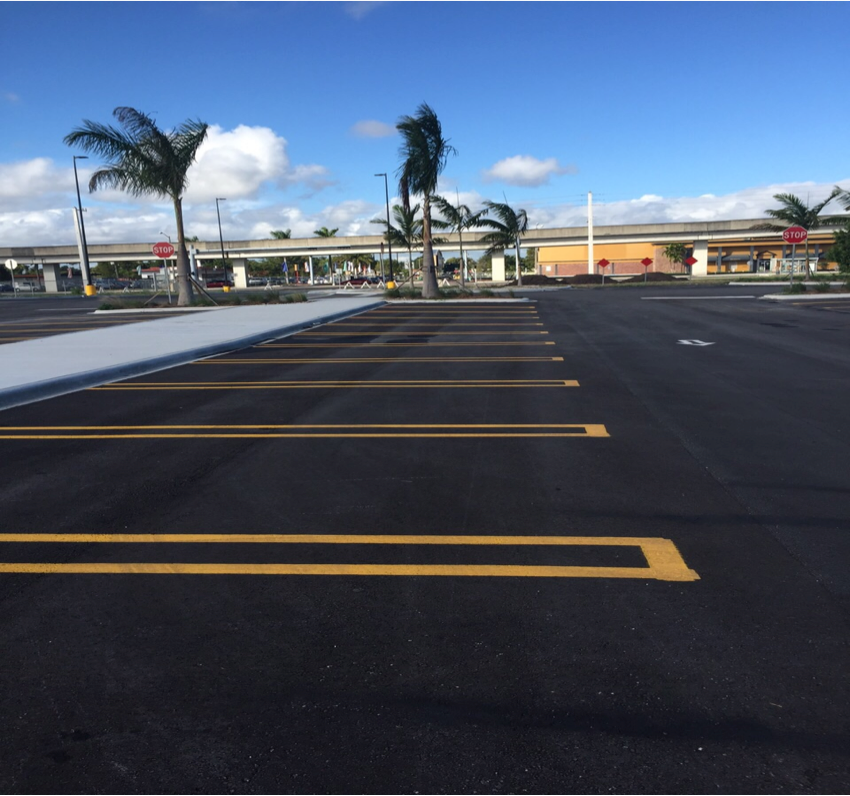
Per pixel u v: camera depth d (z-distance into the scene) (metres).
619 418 8.38
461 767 2.60
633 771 2.57
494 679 3.14
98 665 3.30
